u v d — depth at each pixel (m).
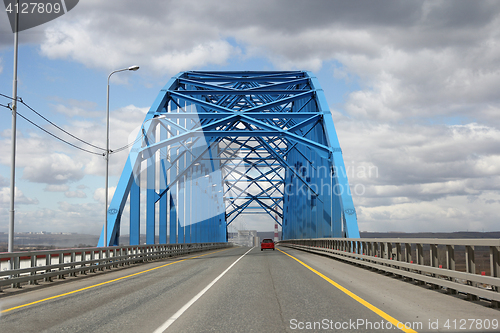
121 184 30.94
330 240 27.41
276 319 7.26
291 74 45.47
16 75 16.30
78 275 16.89
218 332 6.43
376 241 16.11
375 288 11.05
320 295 9.84
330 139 33.97
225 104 47.94
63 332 6.63
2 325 7.21
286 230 79.19
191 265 21.23
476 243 8.41
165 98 38.78
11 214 15.27
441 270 10.09
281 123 52.88
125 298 10.04
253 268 17.86
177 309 8.38
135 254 24.03
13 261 12.62
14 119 15.91
